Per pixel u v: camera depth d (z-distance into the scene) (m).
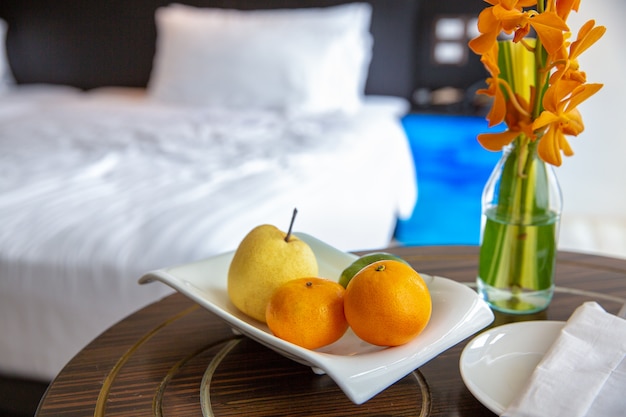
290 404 0.74
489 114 0.86
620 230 2.96
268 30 2.89
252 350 0.85
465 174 2.90
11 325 1.40
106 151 2.13
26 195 1.68
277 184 1.77
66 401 0.75
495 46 0.85
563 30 0.75
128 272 1.36
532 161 0.88
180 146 2.21
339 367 0.66
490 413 0.72
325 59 2.83
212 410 0.73
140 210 1.56
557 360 0.72
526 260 0.92
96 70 3.38
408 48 3.10
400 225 2.92
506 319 0.93
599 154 3.04
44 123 2.56
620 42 2.88
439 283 0.84
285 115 2.68
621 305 0.96
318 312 0.73
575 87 0.79
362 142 2.28
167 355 0.84
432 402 0.74
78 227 1.46
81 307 1.37
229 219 1.49
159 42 3.21
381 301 0.70
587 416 0.64
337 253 0.97
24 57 3.42
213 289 0.89
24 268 1.39
